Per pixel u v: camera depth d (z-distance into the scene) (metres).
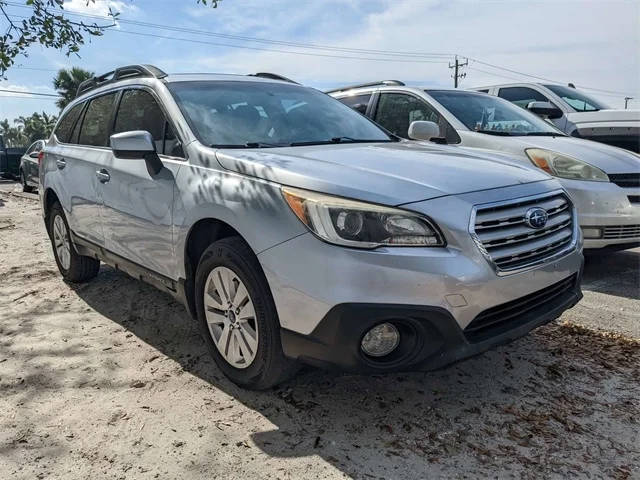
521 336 2.74
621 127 7.64
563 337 3.76
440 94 6.24
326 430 2.69
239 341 2.95
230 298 2.97
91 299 4.63
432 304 2.44
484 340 2.60
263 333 2.76
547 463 2.45
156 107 3.72
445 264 2.46
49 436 2.66
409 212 2.49
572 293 3.12
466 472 2.39
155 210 3.44
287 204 2.64
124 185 3.75
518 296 2.68
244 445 2.58
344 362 2.50
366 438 2.63
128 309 4.35
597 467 2.42
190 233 3.15
